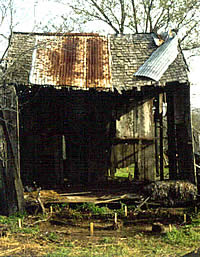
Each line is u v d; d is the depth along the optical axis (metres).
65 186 12.90
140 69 11.98
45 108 13.17
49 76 11.37
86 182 13.09
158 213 10.33
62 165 13.07
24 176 12.80
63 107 13.28
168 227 9.03
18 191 10.60
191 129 11.29
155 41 13.41
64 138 13.44
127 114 13.30
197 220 9.54
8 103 10.75
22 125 12.96
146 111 13.35
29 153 12.95
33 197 11.12
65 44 13.19
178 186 10.77
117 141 13.26
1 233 8.67
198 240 7.91
